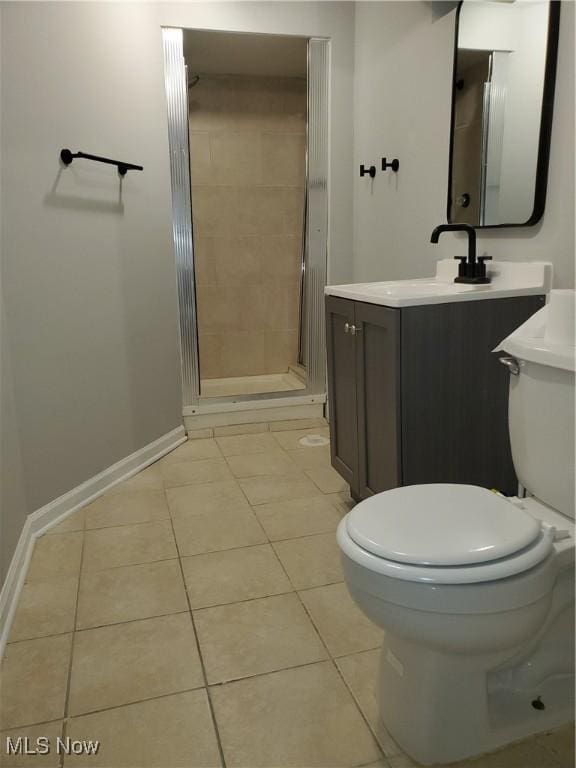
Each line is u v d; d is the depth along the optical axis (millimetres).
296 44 2891
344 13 2834
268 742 1181
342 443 2146
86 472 2295
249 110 3414
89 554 1896
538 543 1036
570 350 1139
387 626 1044
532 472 1273
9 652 1442
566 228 1620
